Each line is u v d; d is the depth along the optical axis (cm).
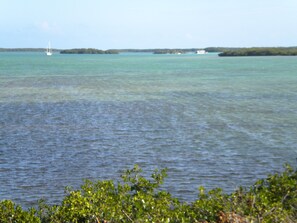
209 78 8119
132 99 4875
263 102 4578
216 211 870
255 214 852
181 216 859
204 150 2489
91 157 2339
